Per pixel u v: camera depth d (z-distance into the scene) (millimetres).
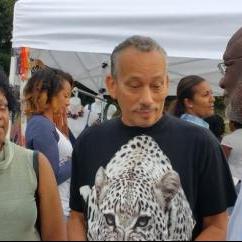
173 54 3744
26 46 4387
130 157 1639
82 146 1739
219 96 7324
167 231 1562
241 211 1734
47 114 3340
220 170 1647
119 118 1726
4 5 17562
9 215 2107
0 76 2260
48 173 2215
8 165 2141
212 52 3627
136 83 1536
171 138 1635
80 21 4105
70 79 3600
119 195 1591
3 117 2195
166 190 1584
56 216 2197
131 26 3908
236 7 3617
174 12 3742
